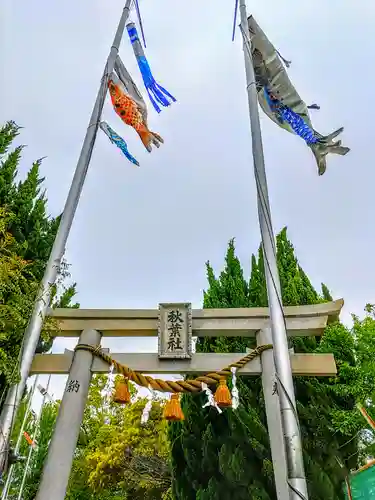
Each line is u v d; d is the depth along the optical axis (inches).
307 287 443.8
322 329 317.1
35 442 840.9
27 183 356.5
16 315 239.1
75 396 291.3
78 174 319.6
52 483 259.4
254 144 295.0
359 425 343.9
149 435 911.0
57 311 330.0
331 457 340.5
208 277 493.7
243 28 348.5
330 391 373.4
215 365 311.3
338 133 339.6
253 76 324.8
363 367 372.5
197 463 414.6
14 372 234.7
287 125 358.9
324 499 317.7
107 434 1021.8
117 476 924.0
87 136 338.3
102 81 360.2
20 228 342.3
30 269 336.2
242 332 327.0
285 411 210.7
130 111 364.2
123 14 397.1
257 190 276.4
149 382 297.6
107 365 307.7
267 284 246.4
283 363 222.2
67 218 301.0
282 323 232.7
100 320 328.8
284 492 256.5
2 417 231.8
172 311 328.8
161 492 893.2
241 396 370.3
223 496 368.8
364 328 409.7
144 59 387.5
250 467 349.1
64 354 316.2
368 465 338.6
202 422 417.4
